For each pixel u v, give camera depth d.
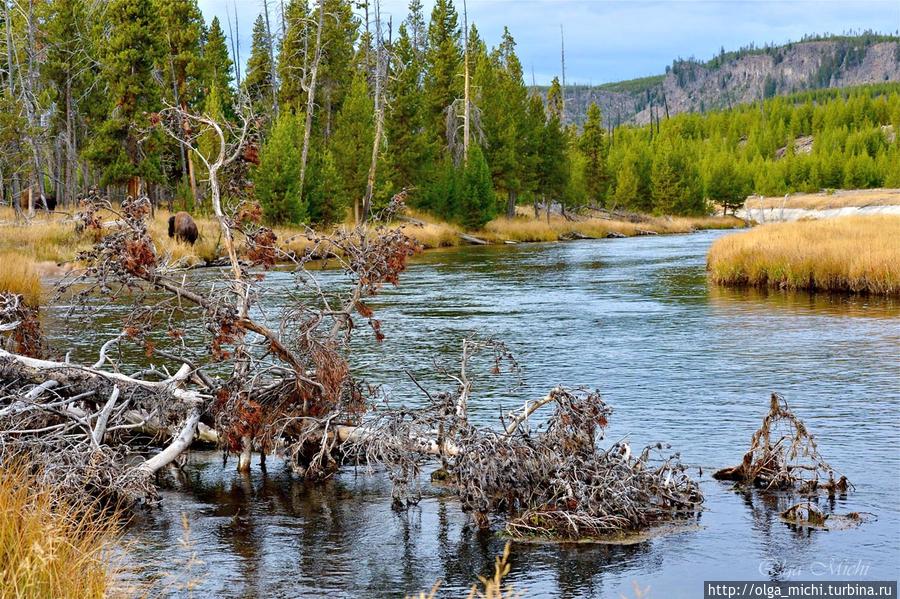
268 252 10.32
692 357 16.55
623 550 7.45
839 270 28.06
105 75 52.50
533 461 8.44
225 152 10.79
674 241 66.69
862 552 7.31
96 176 57.22
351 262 10.57
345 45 72.25
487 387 13.90
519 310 24.00
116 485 8.29
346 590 6.61
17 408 8.98
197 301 9.62
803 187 147.62
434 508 8.57
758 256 30.58
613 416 11.95
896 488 8.91
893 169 145.25
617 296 27.47
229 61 72.31
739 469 9.33
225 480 9.51
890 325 20.27
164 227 40.97
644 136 173.62
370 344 18.28
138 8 51.50
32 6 48.12
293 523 8.12
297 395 9.88
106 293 9.34
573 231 76.31
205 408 9.91
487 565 7.14
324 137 69.88
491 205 67.06
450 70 78.94
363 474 9.75
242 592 6.54
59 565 5.46
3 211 47.94
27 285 23.41
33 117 43.59
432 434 9.32
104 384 9.89
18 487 6.72
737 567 7.04
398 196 10.81
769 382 14.12
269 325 18.05
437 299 26.80
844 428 11.20
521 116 79.38
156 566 7.04
